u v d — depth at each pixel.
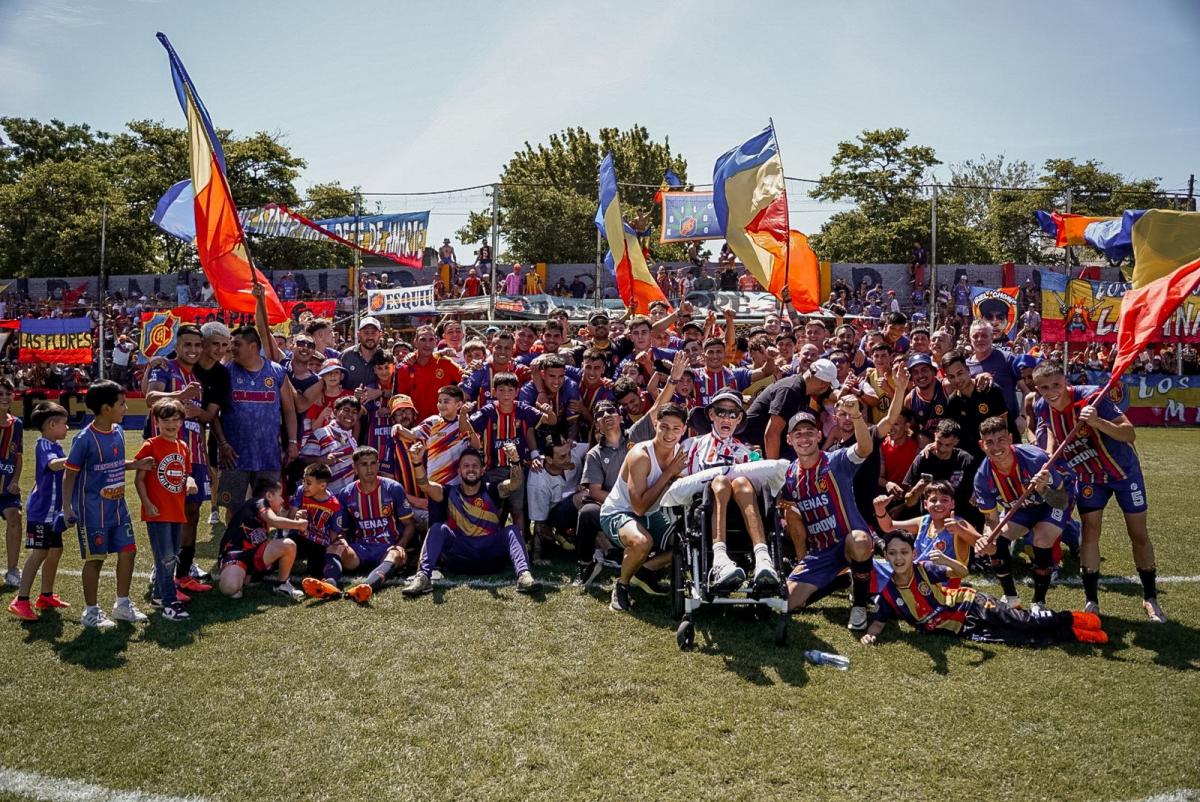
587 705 4.87
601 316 10.02
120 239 42.25
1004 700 4.93
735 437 7.62
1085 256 44.28
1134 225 7.14
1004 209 47.94
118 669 5.40
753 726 4.61
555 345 10.08
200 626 6.20
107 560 8.12
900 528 6.71
